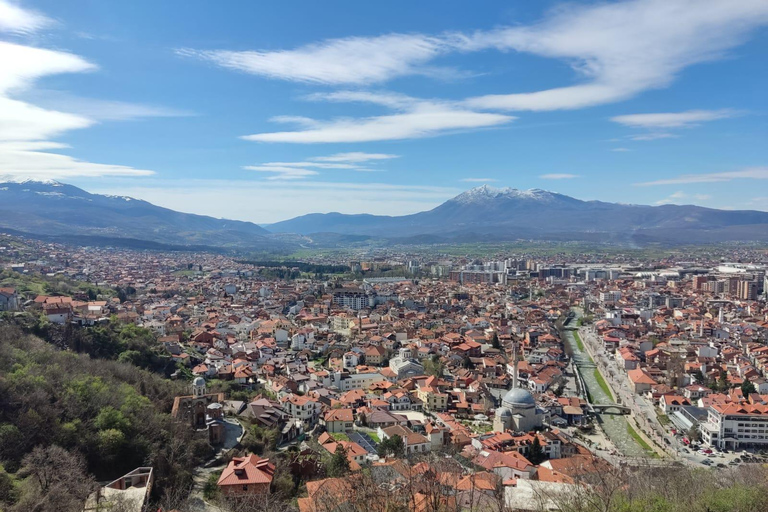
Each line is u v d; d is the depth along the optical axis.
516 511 111.69
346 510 109.38
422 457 170.38
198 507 136.25
